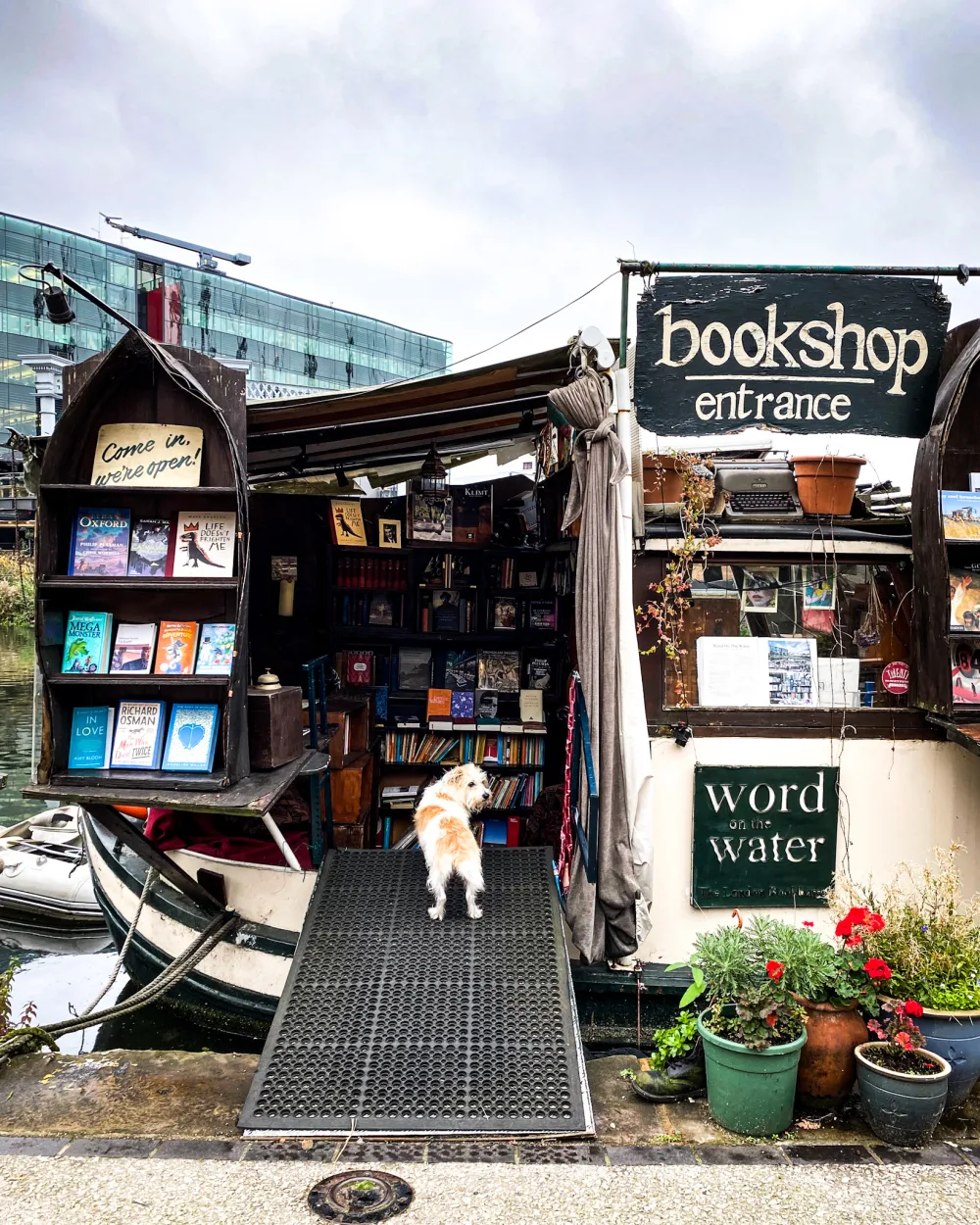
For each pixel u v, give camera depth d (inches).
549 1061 133.3
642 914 161.0
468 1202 110.0
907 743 172.6
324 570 282.5
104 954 267.0
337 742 223.5
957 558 173.8
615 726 159.5
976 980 135.7
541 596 286.0
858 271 167.3
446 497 281.7
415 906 164.9
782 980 130.6
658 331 167.9
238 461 152.3
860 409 170.2
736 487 177.8
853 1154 122.1
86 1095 136.6
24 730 565.3
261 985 174.6
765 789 169.6
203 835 197.6
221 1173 115.4
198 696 156.6
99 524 155.9
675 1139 125.5
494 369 170.2
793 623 174.6
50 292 145.7
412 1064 132.1
